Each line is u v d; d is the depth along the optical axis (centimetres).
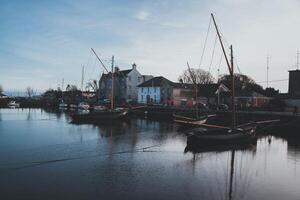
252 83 11731
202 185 2025
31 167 2392
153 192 1872
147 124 5984
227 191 1917
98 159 2703
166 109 7600
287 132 4791
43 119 6794
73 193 1827
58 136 4072
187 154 3002
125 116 6731
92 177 2148
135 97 12069
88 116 6253
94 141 3688
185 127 5319
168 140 3866
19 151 3006
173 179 2139
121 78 12281
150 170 2364
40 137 3953
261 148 3400
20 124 5628
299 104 6981
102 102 11125
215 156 2933
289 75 7819
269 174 2316
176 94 9944
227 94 9162
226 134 3516
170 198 1781
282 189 1972
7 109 11000
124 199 1752
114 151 3083
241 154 3052
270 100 7831
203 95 9712
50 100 14862
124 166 2469
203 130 3497
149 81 11144
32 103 13588
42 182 2022
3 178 2100
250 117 5600
